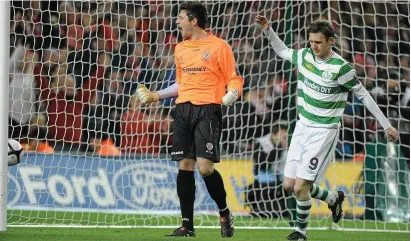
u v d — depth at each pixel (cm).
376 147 3152
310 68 1845
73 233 2095
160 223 2742
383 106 3431
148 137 3303
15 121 3522
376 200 3155
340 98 1838
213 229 2441
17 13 3625
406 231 2581
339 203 2067
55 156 2998
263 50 3734
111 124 3562
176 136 1906
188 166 1922
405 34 3997
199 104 1873
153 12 3706
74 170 2998
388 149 3216
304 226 1917
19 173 2942
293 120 2878
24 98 3553
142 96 1927
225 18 3775
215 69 1883
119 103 3594
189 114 1884
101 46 3662
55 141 3244
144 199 3031
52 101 3578
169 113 3447
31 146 3506
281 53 1919
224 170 3183
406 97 3828
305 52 1869
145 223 2730
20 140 3466
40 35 3619
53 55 3625
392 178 3188
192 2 1933
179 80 1941
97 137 3559
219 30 3762
